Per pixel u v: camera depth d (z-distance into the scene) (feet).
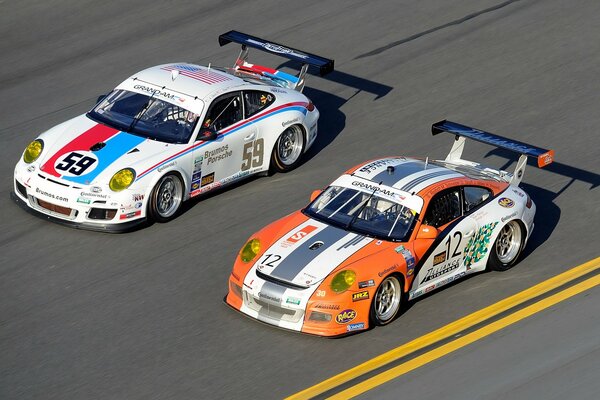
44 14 152.76
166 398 75.56
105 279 92.17
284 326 82.64
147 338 83.30
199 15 152.66
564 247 98.02
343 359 79.97
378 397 75.00
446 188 90.89
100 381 77.82
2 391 76.54
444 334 83.30
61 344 82.58
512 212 93.30
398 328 84.28
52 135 104.94
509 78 134.21
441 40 144.56
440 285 89.25
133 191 98.58
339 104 130.11
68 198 98.17
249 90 111.24
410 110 128.06
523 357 79.71
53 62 139.95
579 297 88.22
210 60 139.74
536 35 144.66
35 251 96.53
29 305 88.07
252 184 111.45
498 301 88.48
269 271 83.61
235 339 82.84
